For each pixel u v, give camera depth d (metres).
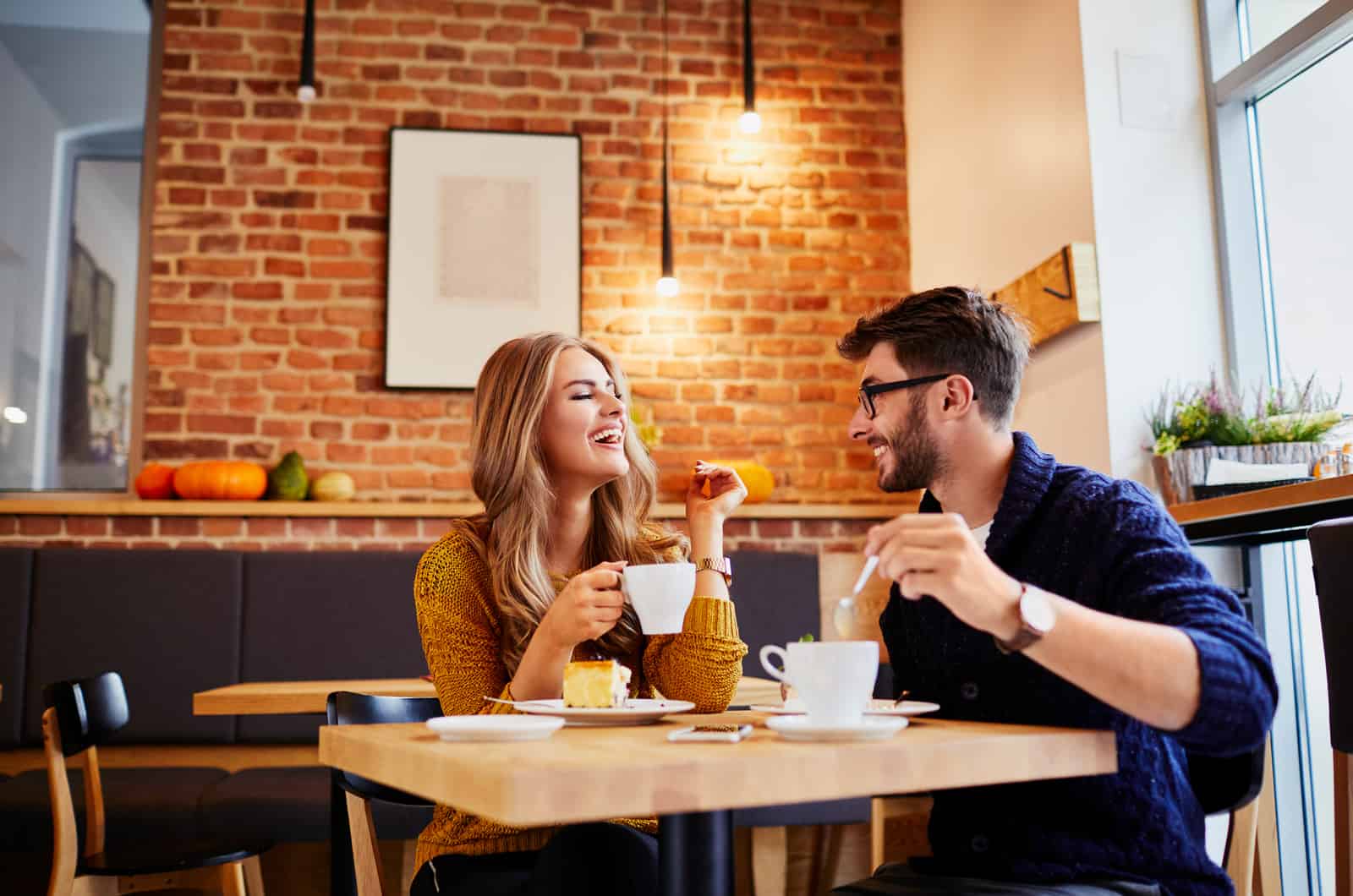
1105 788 1.15
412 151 4.04
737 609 3.63
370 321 3.96
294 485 3.68
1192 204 2.96
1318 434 2.47
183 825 2.85
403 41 4.11
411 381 3.91
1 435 3.85
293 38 4.06
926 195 4.12
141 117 4.07
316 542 3.68
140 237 3.95
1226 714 0.91
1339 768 1.51
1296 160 2.77
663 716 1.23
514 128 4.13
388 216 4.00
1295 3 2.78
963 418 1.33
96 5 4.13
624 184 4.17
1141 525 1.16
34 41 4.09
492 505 1.61
